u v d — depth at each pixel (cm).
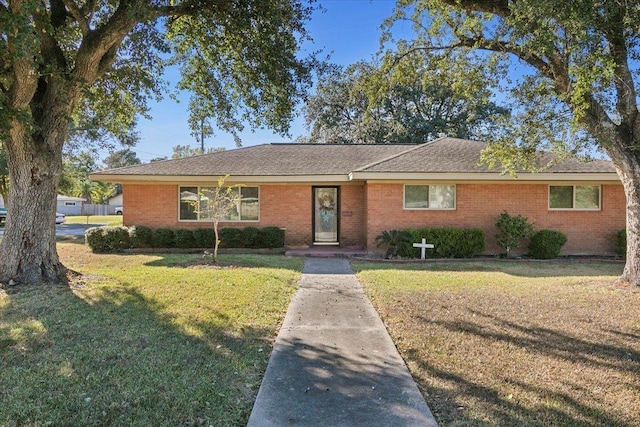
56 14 780
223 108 1083
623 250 1228
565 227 1276
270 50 866
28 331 473
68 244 1504
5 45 568
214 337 464
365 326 516
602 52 600
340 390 334
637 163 754
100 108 1075
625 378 361
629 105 729
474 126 2792
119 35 742
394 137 2792
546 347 439
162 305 602
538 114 845
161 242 1337
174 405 306
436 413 298
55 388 332
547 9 559
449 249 1214
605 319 547
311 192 1416
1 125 600
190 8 816
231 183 1373
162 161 1493
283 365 387
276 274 883
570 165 1269
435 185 1280
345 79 1498
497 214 1277
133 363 384
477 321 537
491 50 869
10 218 761
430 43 966
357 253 1267
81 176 3419
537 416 295
